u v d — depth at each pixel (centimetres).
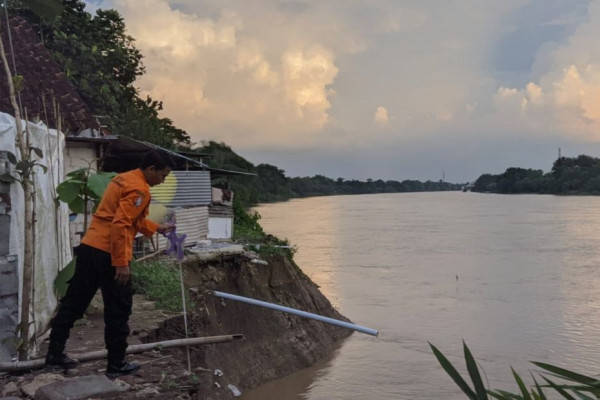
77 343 671
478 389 342
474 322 1884
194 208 1639
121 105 2747
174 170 1645
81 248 508
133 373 536
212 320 1213
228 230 1819
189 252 1448
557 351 1595
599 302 2200
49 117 1139
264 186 14338
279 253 1703
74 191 697
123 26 2820
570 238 4609
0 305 545
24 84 1151
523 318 1945
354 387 1288
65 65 2202
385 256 3447
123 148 1353
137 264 1116
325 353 1530
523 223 6297
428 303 2164
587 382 338
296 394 1245
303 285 1767
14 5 1537
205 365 1021
